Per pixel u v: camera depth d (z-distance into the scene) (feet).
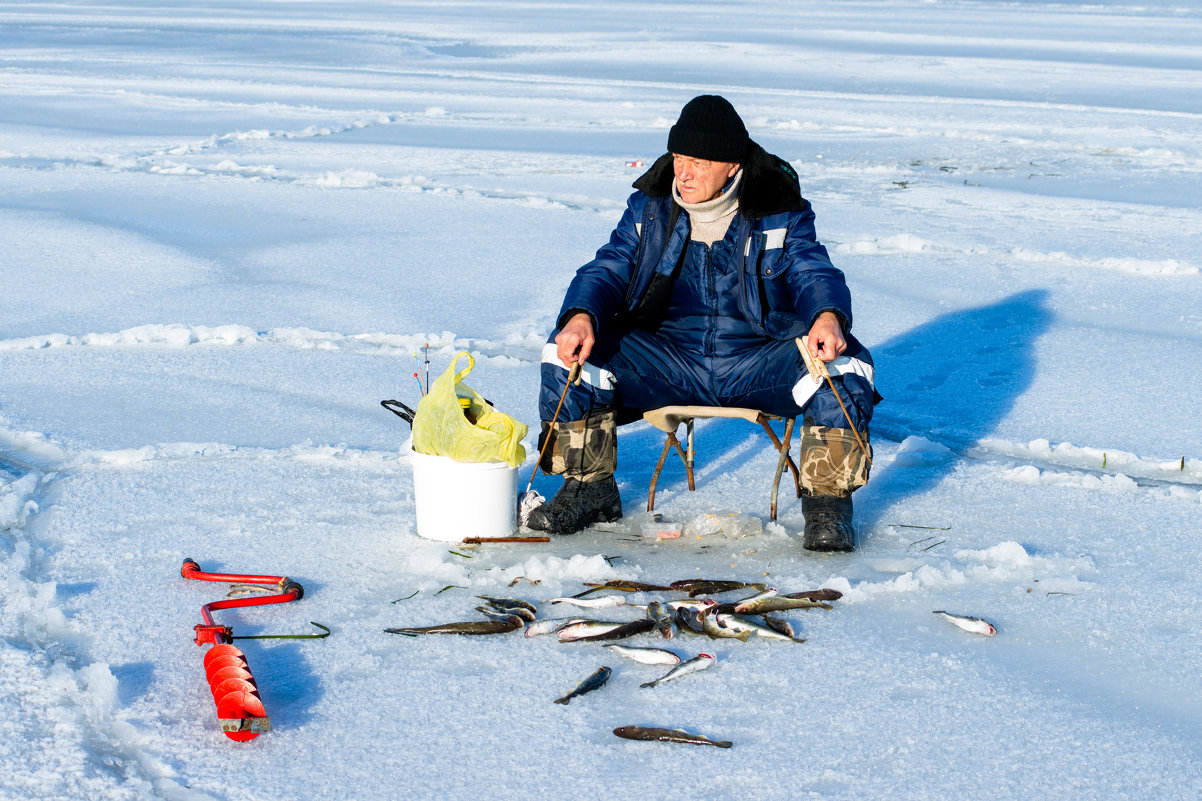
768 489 14.07
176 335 19.92
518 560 11.87
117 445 15.01
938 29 109.09
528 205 31.99
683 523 13.03
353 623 10.40
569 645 10.07
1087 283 24.00
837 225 29.48
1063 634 10.22
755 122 47.78
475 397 12.51
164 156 39.93
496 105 54.54
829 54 80.12
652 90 59.93
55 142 42.45
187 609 10.60
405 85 62.85
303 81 64.69
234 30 108.27
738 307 12.53
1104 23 119.44
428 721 8.88
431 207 31.81
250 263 25.72
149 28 110.22
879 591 11.05
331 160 39.45
